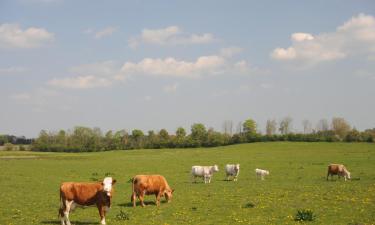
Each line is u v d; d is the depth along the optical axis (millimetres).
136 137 144000
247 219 20609
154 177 25609
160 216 21906
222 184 37438
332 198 25969
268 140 121438
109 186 19766
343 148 88500
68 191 19844
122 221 20766
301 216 20141
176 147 127688
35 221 21188
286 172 47312
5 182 39688
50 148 136000
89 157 87375
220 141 125000
